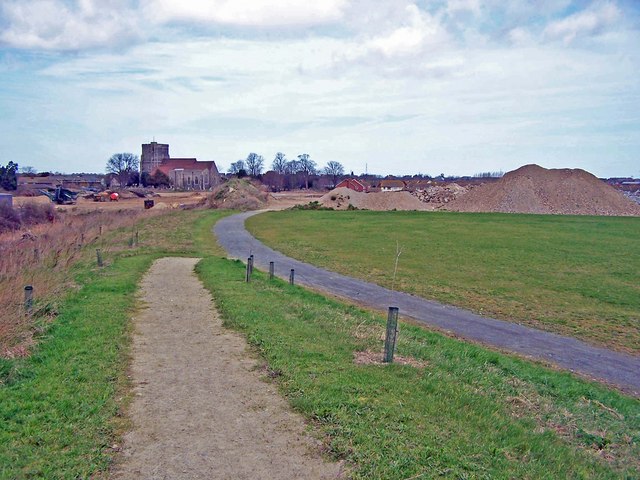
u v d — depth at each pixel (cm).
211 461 610
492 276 2623
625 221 5903
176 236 3816
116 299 1434
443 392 830
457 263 3009
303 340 1091
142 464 601
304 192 13950
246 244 3697
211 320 1293
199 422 709
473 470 589
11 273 1422
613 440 766
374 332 1234
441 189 10438
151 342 1086
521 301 2088
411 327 1453
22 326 1008
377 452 620
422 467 589
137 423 703
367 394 794
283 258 3081
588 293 2264
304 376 860
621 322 1797
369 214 6638
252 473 586
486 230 4875
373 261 3027
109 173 16112
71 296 1394
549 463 635
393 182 13550
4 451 598
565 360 1370
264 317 1284
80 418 693
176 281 1873
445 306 1956
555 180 8519
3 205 4338
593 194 8181
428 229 4922
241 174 13525
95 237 3158
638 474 656
